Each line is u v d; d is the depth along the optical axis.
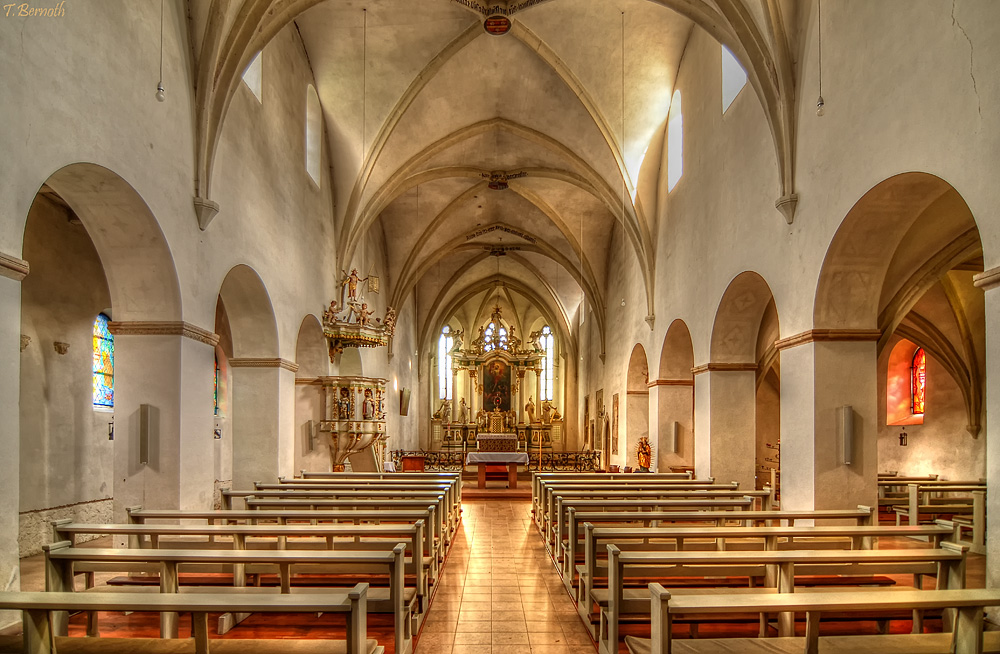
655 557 5.12
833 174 8.47
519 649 6.14
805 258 9.22
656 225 17.19
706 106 13.37
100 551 5.13
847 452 8.87
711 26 10.88
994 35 5.81
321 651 4.05
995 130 5.80
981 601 4.01
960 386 15.60
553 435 33.88
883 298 12.59
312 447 15.81
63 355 11.16
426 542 7.75
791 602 3.91
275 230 12.77
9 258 5.70
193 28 9.41
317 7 13.42
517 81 16.08
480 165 19.94
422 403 32.94
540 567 9.45
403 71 15.05
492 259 31.11
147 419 8.91
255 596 3.97
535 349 34.81
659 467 16.88
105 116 7.25
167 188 8.67
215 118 9.71
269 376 12.94
